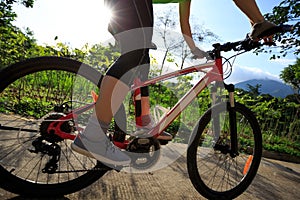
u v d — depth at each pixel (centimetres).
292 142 576
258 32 173
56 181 175
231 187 218
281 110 612
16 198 157
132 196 179
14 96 185
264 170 314
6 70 163
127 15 159
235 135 206
